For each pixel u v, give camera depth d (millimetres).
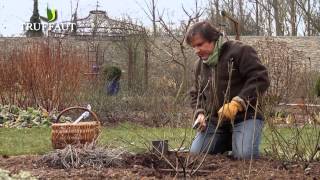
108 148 5594
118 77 20172
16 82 13156
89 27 24141
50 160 5359
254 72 5395
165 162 5195
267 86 5434
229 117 5211
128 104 14094
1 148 8039
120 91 18172
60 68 13164
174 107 10375
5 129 11461
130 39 23141
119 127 11633
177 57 15781
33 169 5062
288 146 5461
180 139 7648
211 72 5633
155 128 11172
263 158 5602
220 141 5848
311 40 29031
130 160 5336
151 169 4918
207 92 5680
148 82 20359
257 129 5539
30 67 13117
